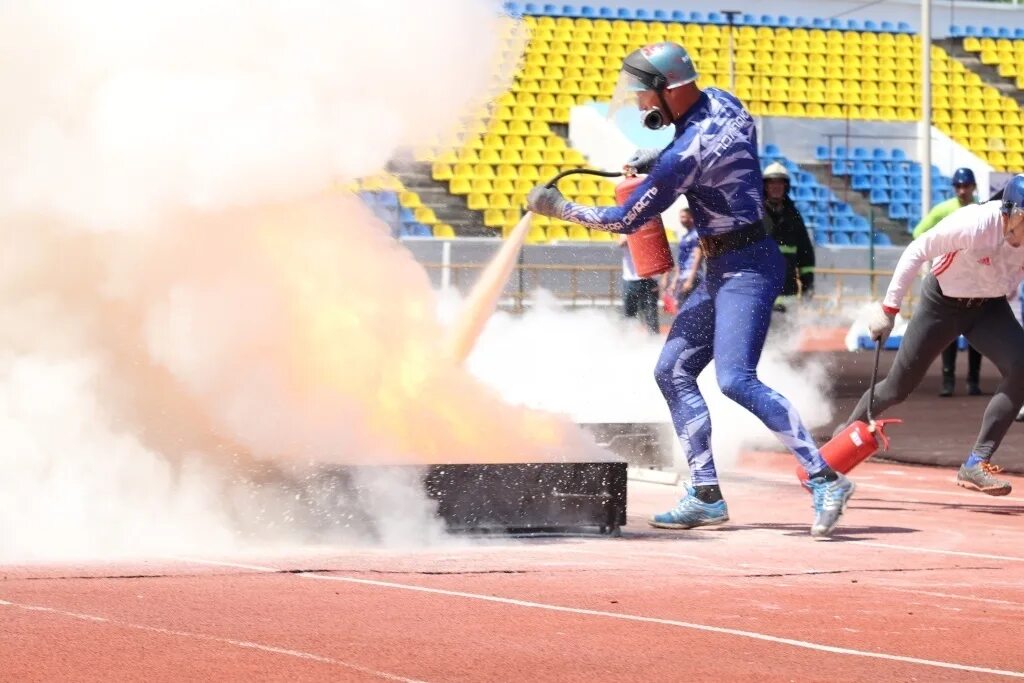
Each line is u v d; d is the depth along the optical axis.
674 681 5.50
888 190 46.03
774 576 7.88
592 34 48.28
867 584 7.71
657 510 10.74
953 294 10.97
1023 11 53.41
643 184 9.23
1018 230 10.42
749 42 50.06
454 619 6.54
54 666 5.51
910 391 11.48
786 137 46.75
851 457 9.69
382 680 5.43
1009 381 11.18
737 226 9.34
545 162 42.78
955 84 51.03
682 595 7.24
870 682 5.55
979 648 6.18
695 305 9.71
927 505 11.50
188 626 6.25
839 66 50.44
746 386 9.40
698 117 9.16
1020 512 11.09
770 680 5.55
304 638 6.09
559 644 6.09
